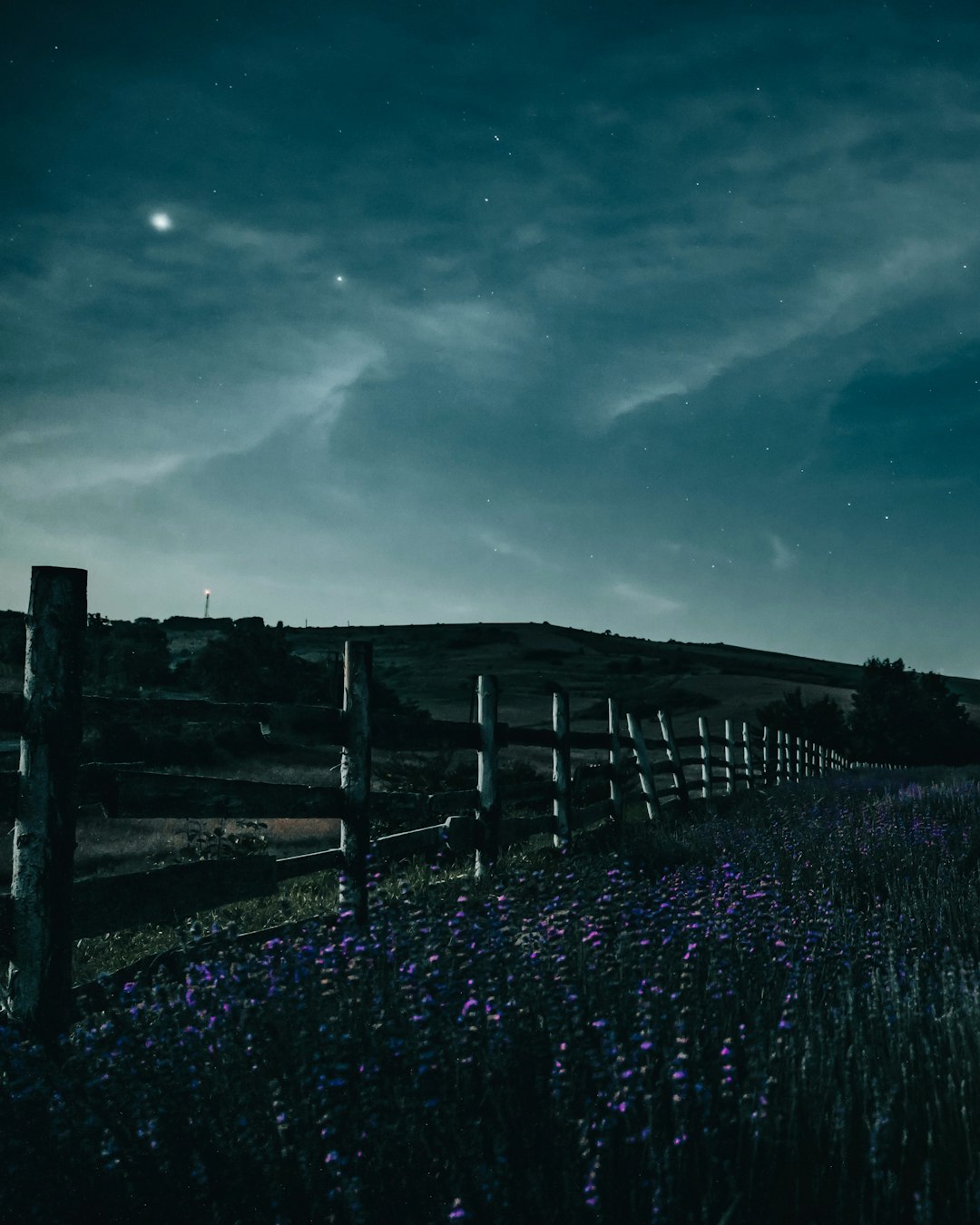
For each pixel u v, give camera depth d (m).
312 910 5.49
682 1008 2.76
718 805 12.52
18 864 3.37
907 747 44.19
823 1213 2.23
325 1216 2.13
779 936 3.70
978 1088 2.58
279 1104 2.27
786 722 45.34
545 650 127.88
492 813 6.67
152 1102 2.41
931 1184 2.30
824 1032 2.85
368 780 5.14
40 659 3.45
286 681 30.25
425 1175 2.23
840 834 6.94
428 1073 2.48
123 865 7.68
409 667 109.69
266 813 4.52
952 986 3.24
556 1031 2.66
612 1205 2.18
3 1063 2.67
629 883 4.25
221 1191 2.24
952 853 6.88
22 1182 2.17
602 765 9.62
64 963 3.37
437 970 2.95
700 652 144.62
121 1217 2.21
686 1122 2.33
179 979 3.58
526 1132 2.40
